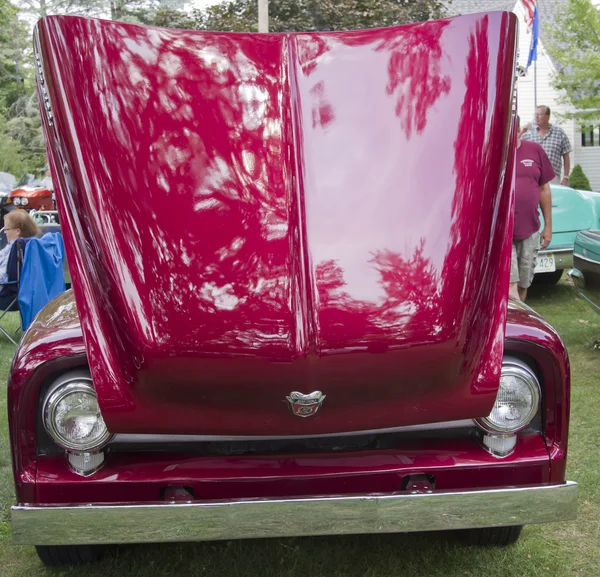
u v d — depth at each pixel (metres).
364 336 2.13
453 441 2.40
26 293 5.30
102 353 2.20
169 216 2.33
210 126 2.46
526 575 2.59
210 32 2.63
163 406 2.16
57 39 2.49
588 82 17.12
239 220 2.33
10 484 3.36
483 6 22.44
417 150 2.45
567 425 2.39
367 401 2.16
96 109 2.44
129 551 2.80
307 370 2.10
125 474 2.26
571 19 16.50
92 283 2.29
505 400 2.31
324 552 2.77
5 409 4.43
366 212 2.35
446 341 2.18
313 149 2.45
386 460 2.31
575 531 2.90
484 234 2.38
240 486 2.25
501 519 2.21
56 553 2.63
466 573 2.61
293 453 2.34
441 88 2.54
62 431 2.21
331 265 2.25
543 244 5.77
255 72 2.55
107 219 2.34
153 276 2.26
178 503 2.14
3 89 26.28
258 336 2.13
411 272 2.26
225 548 2.81
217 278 2.23
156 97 2.48
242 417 2.16
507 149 2.52
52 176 2.44
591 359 5.19
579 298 7.30
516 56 2.61
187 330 2.16
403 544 2.82
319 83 2.55
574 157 24.34
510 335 2.32
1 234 8.23
